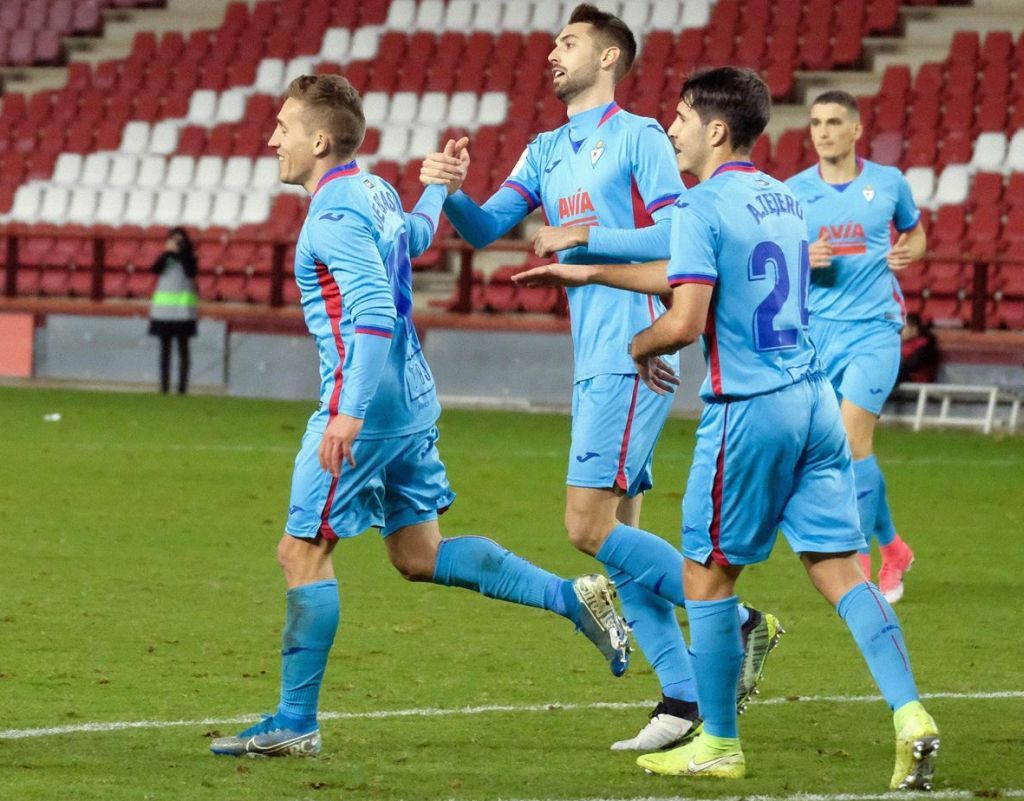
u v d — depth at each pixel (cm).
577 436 2023
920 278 7794
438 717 2000
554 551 3438
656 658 1922
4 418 6225
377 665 2314
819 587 1733
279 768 1731
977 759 1809
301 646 1791
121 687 2130
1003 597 3008
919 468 5278
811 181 3061
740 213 1709
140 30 11238
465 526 3778
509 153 9362
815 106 3058
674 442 6012
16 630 2498
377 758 1786
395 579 3095
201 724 1931
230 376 8138
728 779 1711
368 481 1838
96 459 4972
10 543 3388
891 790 1652
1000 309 7575
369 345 1755
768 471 1703
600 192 2059
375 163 9431
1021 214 8081
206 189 9806
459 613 2747
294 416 6669
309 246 1803
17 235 8881
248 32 10569
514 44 9888
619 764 1781
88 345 8544
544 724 1977
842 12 9500
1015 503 4428
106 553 3297
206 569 3136
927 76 8919
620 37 2091
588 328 2036
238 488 4397
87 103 10531
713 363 1723
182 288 7656
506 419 6806
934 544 3703
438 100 9725
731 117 1747
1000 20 9306
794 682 2255
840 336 3023
